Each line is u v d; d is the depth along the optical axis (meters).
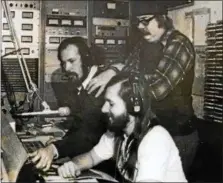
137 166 1.43
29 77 1.43
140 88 1.46
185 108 1.48
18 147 1.43
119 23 1.46
